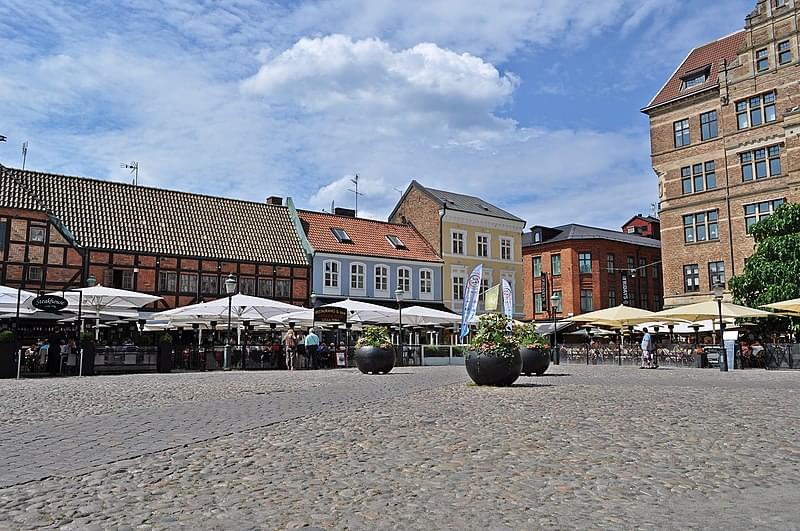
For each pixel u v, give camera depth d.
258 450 8.35
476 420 10.84
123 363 26.36
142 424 10.60
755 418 10.97
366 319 34.00
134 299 26.75
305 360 32.12
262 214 44.50
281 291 41.62
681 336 43.53
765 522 5.29
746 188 43.66
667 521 5.33
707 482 6.59
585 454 7.95
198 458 7.86
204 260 39.12
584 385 18.14
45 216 35.03
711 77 46.97
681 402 13.45
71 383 19.77
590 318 35.31
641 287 66.19
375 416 11.48
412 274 47.94
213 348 29.80
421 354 36.09
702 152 46.12
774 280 34.41
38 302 23.23
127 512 5.64
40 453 8.18
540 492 6.23
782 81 42.31
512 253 53.91
